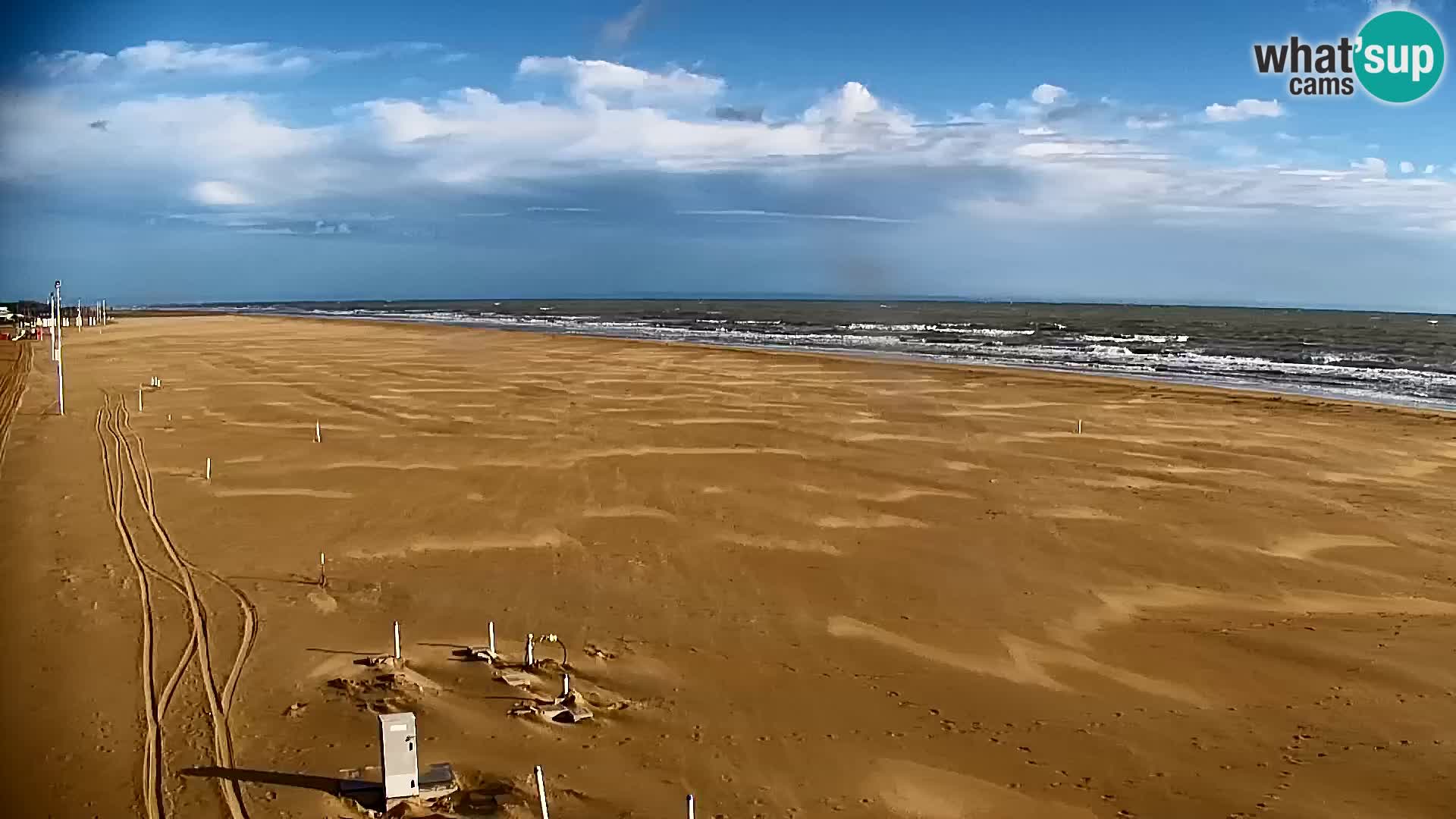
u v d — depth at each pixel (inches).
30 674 534.9
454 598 695.1
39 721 477.1
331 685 529.3
